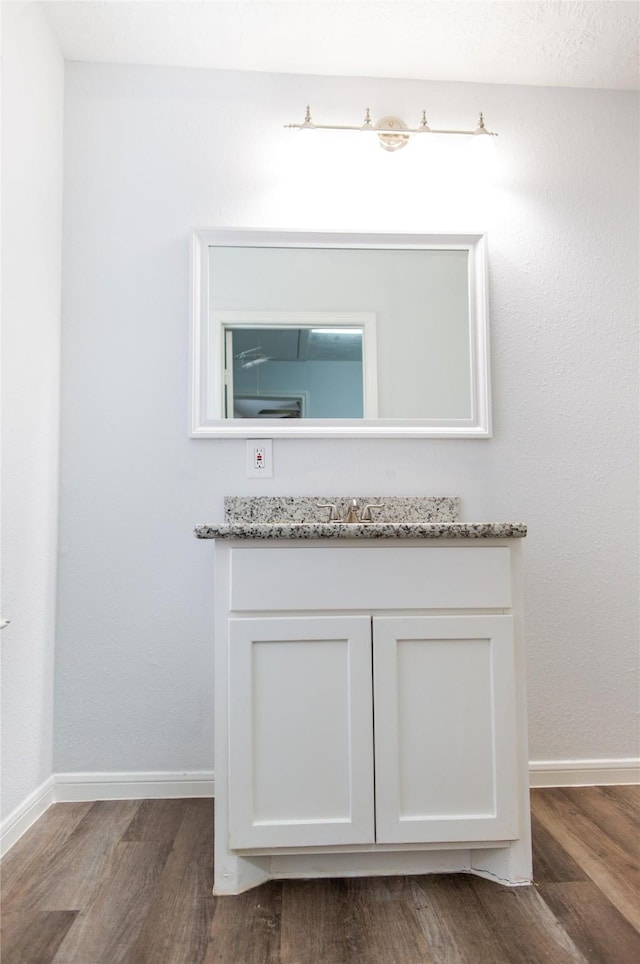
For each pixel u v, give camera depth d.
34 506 1.64
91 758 1.77
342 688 1.31
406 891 1.29
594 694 1.87
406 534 1.32
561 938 1.14
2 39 1.45
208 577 1.82
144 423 1.83
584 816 1.63
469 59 1.88
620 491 1.91
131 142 1.89
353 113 1.94
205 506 1.83
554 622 1.87
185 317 1.86
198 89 1.91
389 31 1.77
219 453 1.84
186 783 1.77
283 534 1.31
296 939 1.14
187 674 1.80
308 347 1.88
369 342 1.90
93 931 1.16
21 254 1.56
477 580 1.35
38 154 1.67
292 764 1.29
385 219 1.93
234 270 1.88
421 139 1.91
